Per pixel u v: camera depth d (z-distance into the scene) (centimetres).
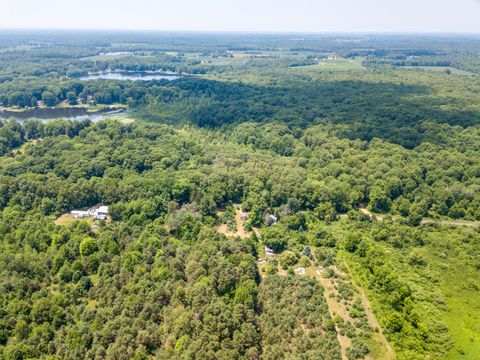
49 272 10200
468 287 10406
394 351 8119
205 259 10025
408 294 9350
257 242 12225
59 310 8731
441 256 11706
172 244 11119
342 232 12862
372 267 10419
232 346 7694
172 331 8088
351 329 8606
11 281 9406
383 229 12725
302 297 9400
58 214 13650
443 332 8706
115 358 7606
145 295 9156
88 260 10362
